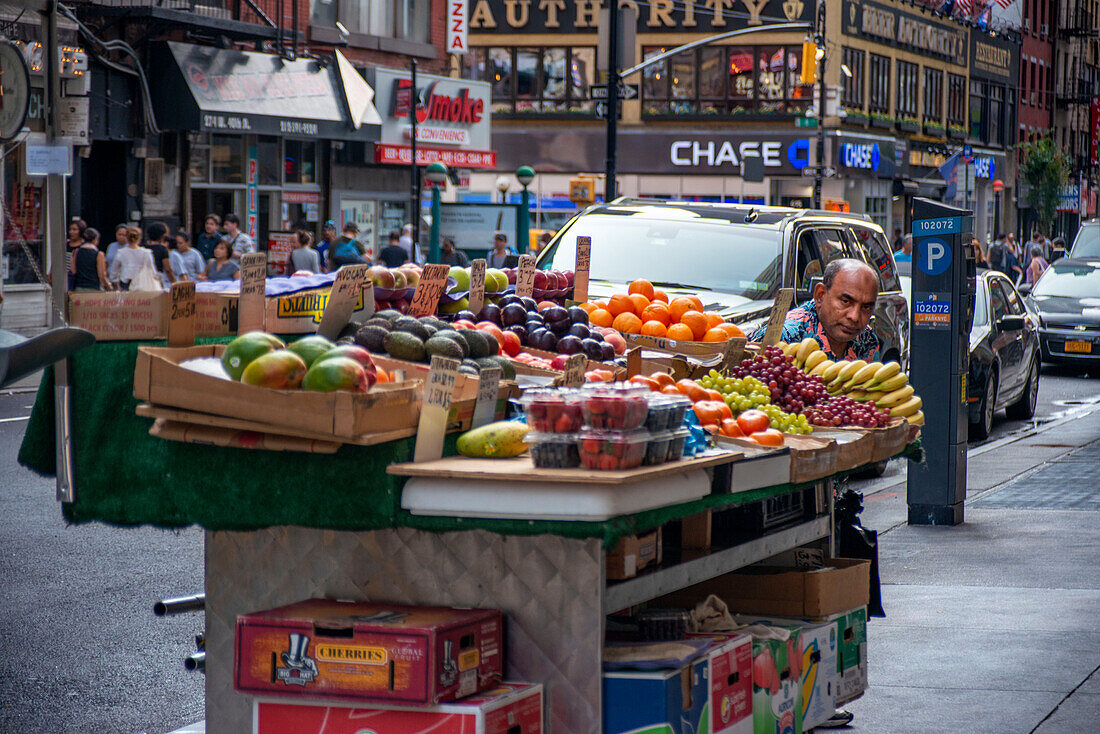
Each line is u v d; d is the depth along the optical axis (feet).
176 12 85.81
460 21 124.47
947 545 32.14
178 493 14.20
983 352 54.29
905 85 199.41
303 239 86.63
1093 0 298.35
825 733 18.75
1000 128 245.45
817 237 40.06
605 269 38.52
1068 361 81.05
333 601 14.03
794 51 172.76
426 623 12.75
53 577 28.81
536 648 13.46
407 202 118.62
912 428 20.88
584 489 12.54
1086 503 37.70
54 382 14.98
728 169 176.35
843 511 20.67
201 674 22.41
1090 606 26.07
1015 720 19.30
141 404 14.03
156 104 89.86
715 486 14.38
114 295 14.53
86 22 84.02
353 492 13.37
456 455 14.11
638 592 13.97
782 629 16.40
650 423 13.08
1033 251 146.51
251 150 99.81
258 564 14.58
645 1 176.65
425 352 15.67
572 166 180.45
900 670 21.86
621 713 13.32
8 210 59.82
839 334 24.11
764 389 18.84
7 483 39.75
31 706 20.59
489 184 183.52
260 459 13.75
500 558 13.51
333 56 105.50
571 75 179.63
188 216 94.07
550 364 17.87
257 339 13.44
